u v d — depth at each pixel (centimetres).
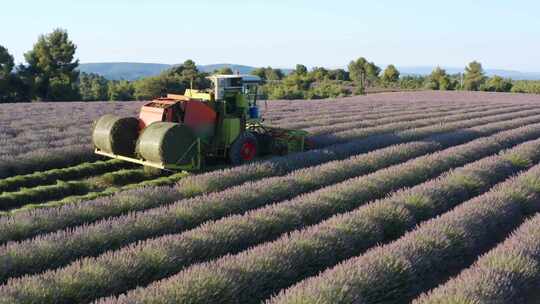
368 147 1731
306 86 7875
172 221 880
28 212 905
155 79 6575
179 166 1227
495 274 640
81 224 902
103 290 637
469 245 808
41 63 5719
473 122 2562
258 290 654
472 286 597
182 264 724
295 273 705
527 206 1044
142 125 1332
